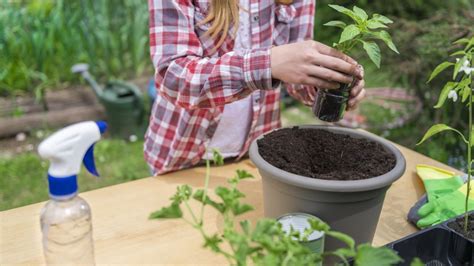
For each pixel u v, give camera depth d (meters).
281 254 0.60
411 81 2.53
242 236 0.60
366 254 0.59
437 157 2.43
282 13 1.34
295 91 1.33
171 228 1.02
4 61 3.38
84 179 2.91
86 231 0.79
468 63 0.87
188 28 1.12
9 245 0.94
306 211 0.87
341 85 0.95
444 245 0.90
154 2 1.10
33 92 3.52
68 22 3.48
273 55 0.95
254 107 1.34
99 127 0.74
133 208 1.08
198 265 0.91
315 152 0.98
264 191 0.94
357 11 0.91
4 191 2.77
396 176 0.87
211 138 1.34
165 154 1.38
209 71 1.01
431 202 1.05
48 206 0.76
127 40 3.73
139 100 3.37
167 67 1.08
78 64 3.61
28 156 3.12
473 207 1.04
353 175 0.88
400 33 2.44
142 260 0.92
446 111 2.43
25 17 3.40
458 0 3.02
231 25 1.23
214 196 1.14
